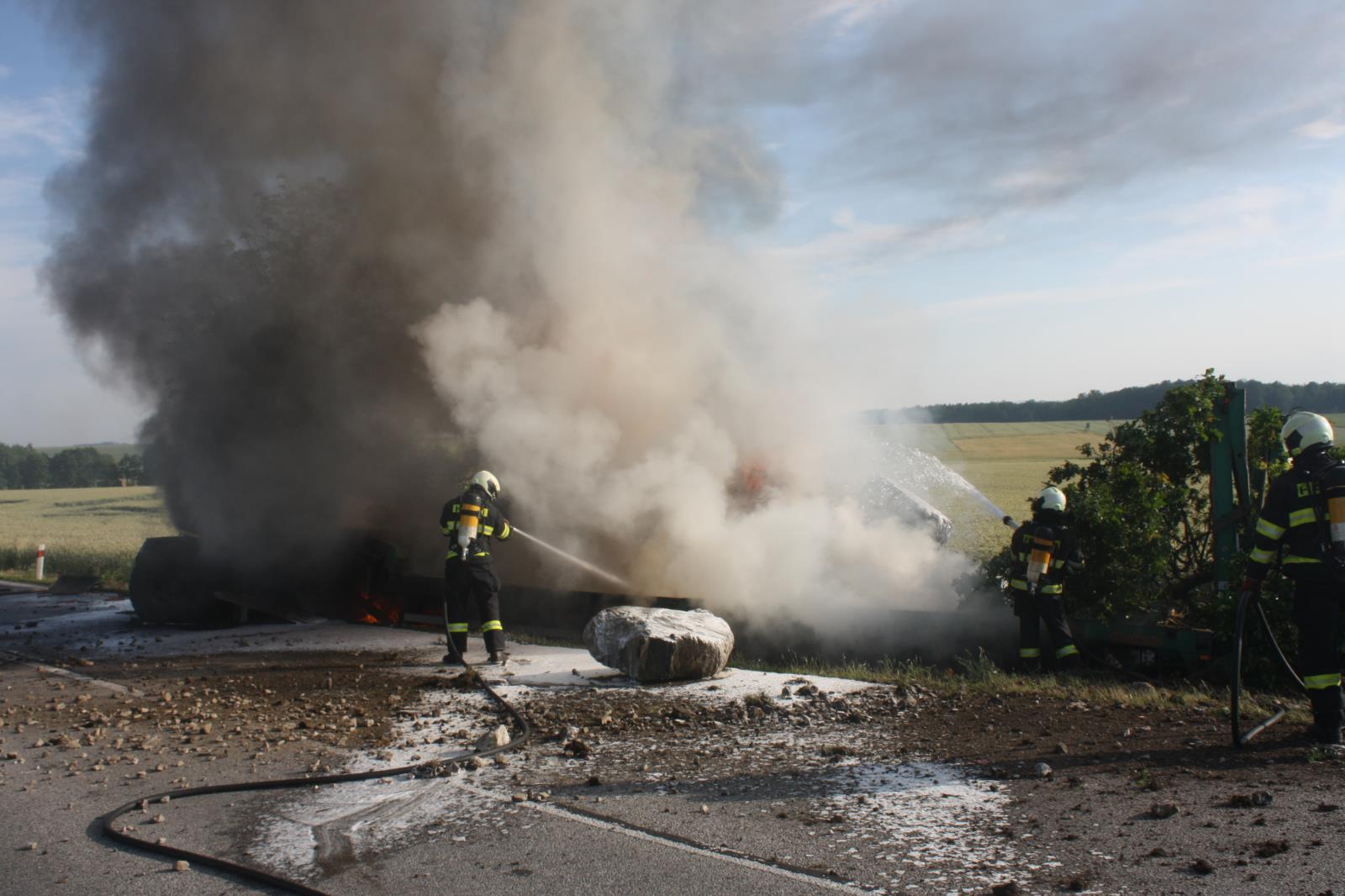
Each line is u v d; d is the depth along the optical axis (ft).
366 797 15.14
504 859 12.34
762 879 11.46
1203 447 27.48
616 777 15.83
